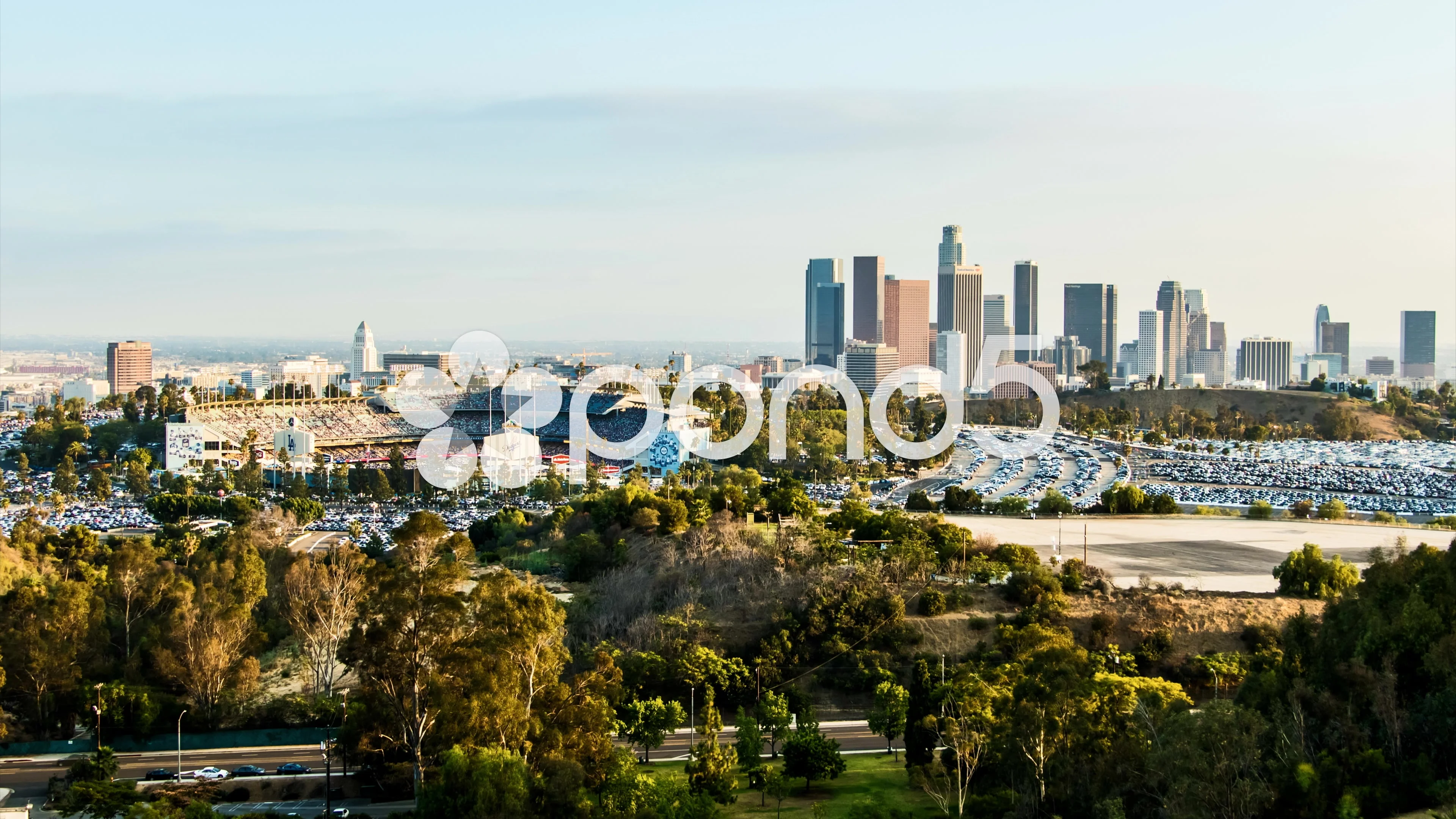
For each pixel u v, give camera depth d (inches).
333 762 6141.7
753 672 7401.6
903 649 7450.8
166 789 5743.1
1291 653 5777.6
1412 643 5034.5
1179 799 4077.3
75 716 7032.5
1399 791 4274.1
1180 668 7042.3
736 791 5398.6
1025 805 4507.9
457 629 5339.6
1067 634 6958.7
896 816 4694.9
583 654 7539.4
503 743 5044.3
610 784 5049.2
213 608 7529.5
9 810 5413.4
